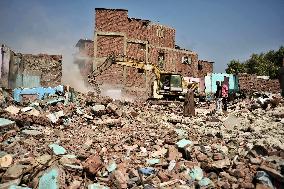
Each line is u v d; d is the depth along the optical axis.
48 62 23.98
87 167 7.33
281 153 8.32
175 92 23.52
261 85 34.75
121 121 13.25
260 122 13.38
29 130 10.35
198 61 42.16
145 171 7.60
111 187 6.99
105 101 17.52
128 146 9.67
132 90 33.34
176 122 14.58
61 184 6.52
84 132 11.38
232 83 34.00
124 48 34.12
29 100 15.96
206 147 9.21
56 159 7.50
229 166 7.88
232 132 11.99
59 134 10.61
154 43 36.53
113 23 34.06
